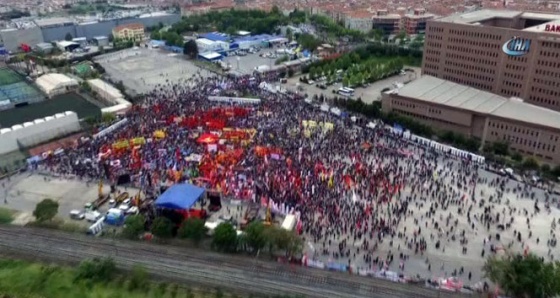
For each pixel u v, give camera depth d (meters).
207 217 116.06
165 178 132.88
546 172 136.88
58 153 154.75
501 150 152.50
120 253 102.56
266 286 91.69
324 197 121.00
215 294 89.19
